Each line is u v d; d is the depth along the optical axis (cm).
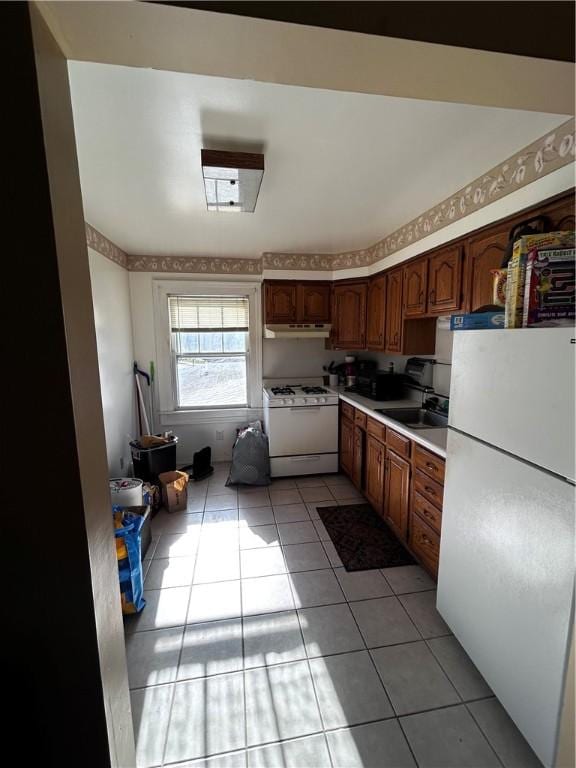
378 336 324
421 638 170
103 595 85
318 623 179
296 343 405
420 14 71
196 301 381
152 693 145
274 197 212
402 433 234
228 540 250
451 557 163
